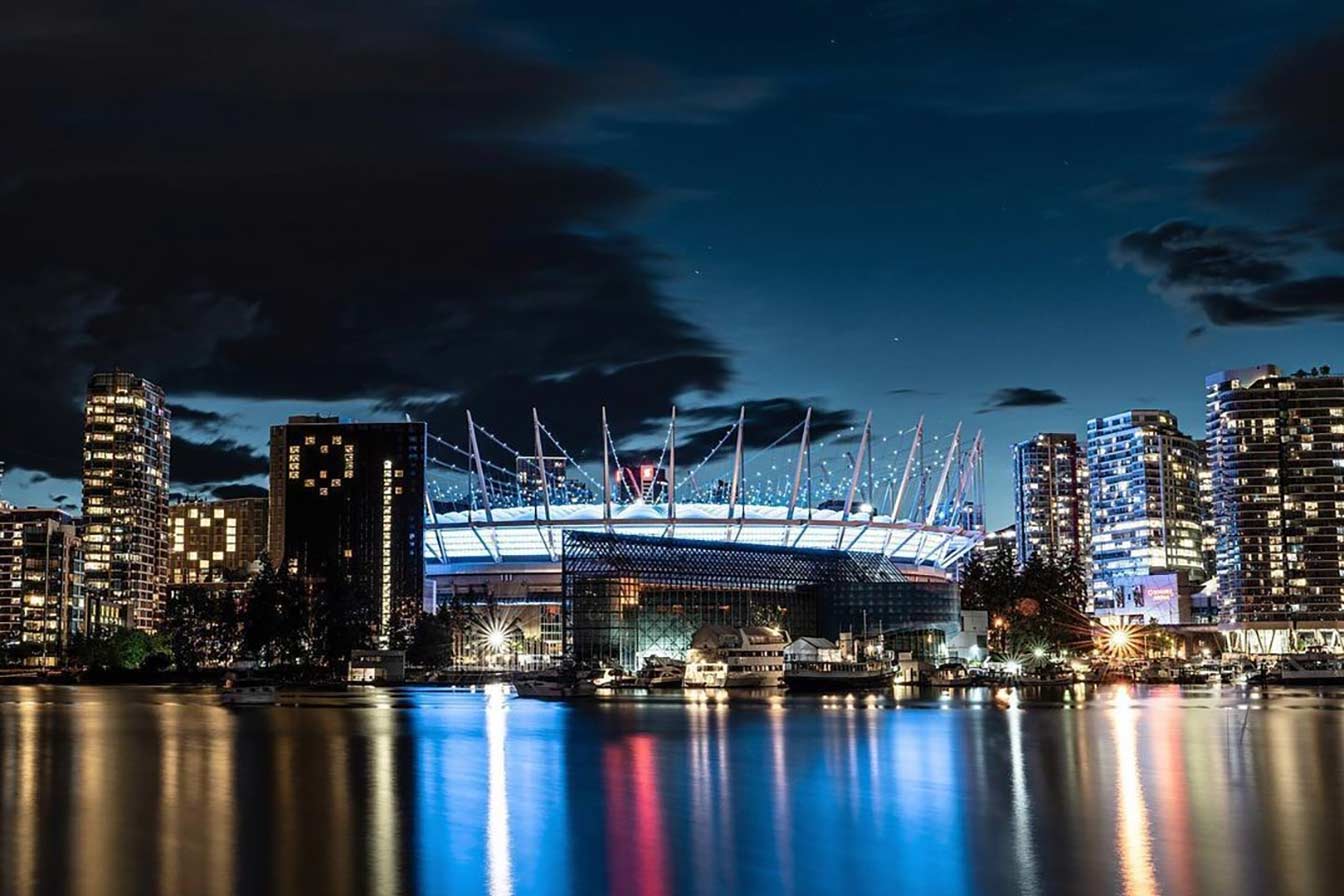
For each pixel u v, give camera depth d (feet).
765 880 254.68
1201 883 249.34
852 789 370.73
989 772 408.46
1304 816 320.29
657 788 375.66
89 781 396.37
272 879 254.88
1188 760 439.22
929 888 247.91
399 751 485.56
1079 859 271.08
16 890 246.88
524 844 288.71
